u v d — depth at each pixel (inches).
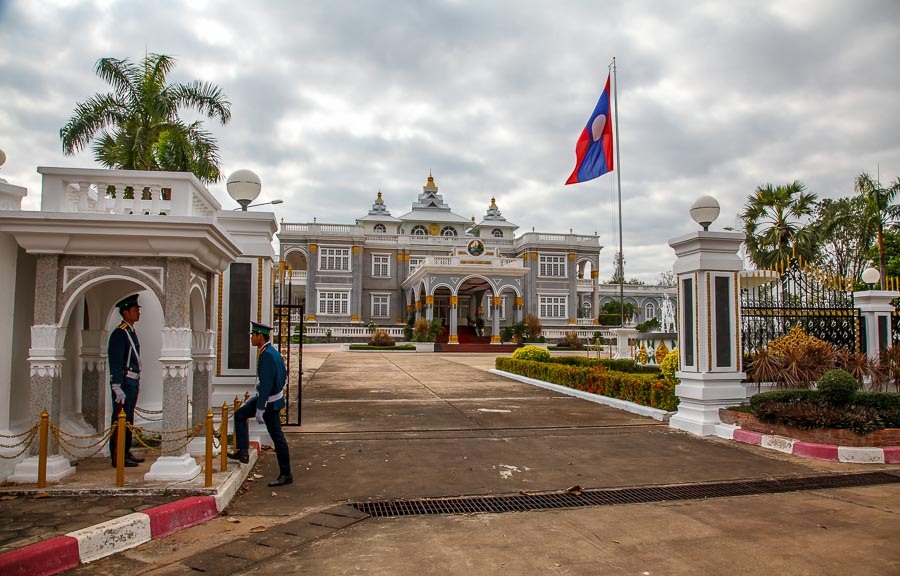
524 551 181.3
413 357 1282.0
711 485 261.7
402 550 181.9
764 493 249.1
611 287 2432.3
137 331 352.5
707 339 384.5
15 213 221.3
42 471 219.6
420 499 238.5
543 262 2054.6
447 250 2048.5
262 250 355.3
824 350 409.1
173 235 230.2
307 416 437.4
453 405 501.0
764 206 1095.0
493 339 1686.8
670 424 404.5
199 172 740.0
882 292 449.1
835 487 258.2
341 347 1568.7
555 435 372.2
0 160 250.4
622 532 199.3
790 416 328.2
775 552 180.4
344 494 243.8
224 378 348.5
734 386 385.4
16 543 167.5
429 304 1654.8
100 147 707.4
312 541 189.8
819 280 450.3
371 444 341.7
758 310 432.1
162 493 219.0
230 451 289.3
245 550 181.2
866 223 1013.2
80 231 226.7
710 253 388.2
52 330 230.7
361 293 1963.6
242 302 354.6
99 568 167.2
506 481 265.7
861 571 165.9
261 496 240.4
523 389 637.3
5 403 235.3
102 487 219.1
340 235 1945.1
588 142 784.3
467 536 195.3
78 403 289.7
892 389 431.5
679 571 165.9
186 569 166.6
